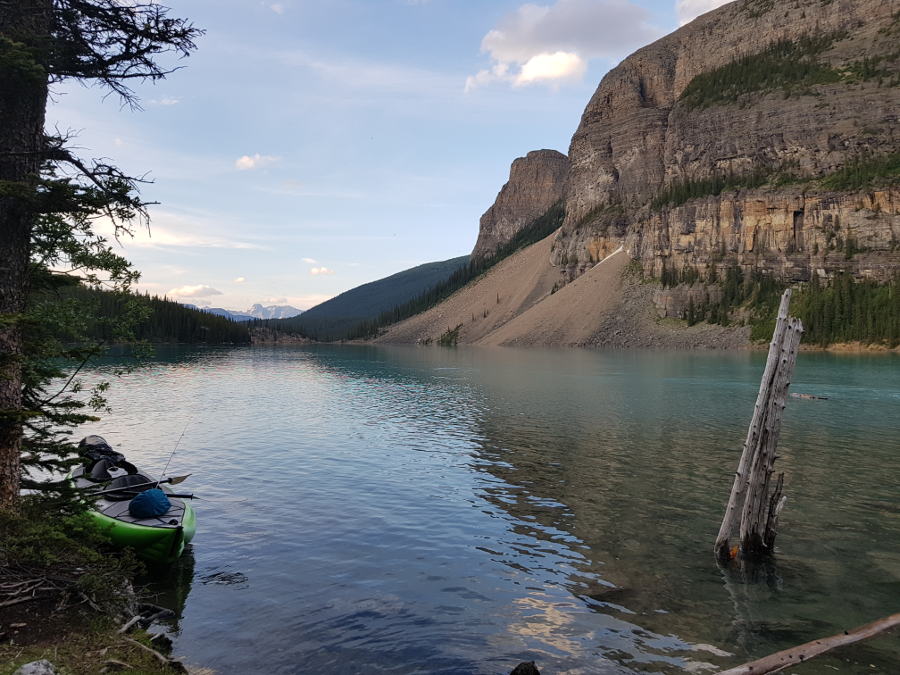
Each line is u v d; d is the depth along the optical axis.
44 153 12.24
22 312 12.93
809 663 11.47
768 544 17.78
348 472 28.00
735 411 50.75
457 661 11.57
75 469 21.41
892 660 11.59
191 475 27.16
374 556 17.25
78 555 13.41
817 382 76.19
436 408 53.25
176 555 16.05
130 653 10.58
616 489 25.16
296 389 71.44
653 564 16.80
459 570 16.25
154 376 85.75
